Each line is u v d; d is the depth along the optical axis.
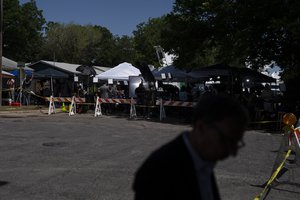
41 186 7.62
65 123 19.08
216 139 1.99
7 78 31.11
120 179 8.23
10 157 10.34
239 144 2.04
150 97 23.53
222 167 9.63
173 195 1.98
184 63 24.80
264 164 10.17
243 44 20.73
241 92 23.45
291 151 7.67
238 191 7.67
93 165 9.52
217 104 2.02
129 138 14.45
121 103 23.97
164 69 26.91
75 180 8.10
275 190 7.82
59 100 24.62
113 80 28.64
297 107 19.39
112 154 11.03
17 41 67.75
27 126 17.36
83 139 13.85
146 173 2.01
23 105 29.50
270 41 22.11
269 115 19.59
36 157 10.39
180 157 2.01
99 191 7.38
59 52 77.62
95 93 26.31
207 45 24.11
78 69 29.34
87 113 25.33
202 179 2.08
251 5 20.70
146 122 20.64
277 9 20.22
